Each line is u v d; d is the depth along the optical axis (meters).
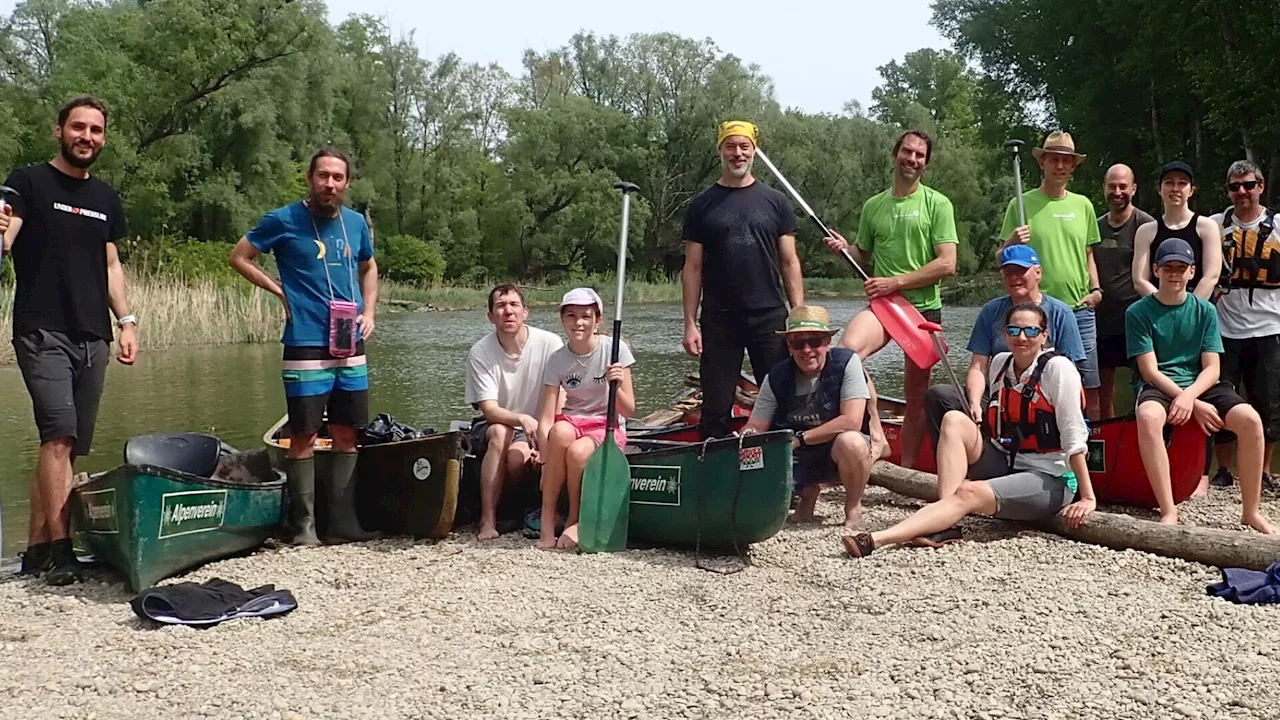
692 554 4.96
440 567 4.79
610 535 5.01
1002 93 26.81
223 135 34.69
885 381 12.10
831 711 3.19
